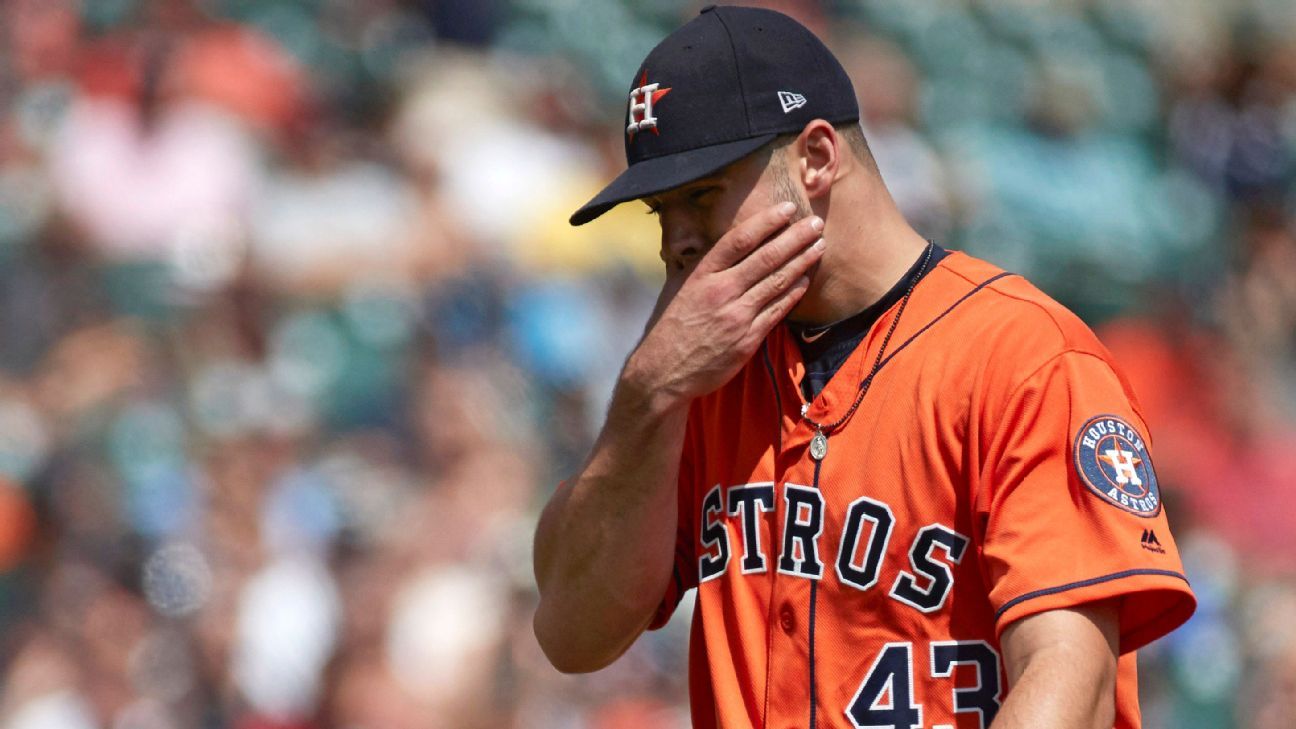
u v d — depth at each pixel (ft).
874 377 30.68
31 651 73.31
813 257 30.71
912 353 30.45
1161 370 116.67
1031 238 129.90
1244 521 108.58
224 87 104.99
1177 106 154.71
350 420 88.43
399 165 106.11
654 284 104.37
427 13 126.31
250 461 81.46
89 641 72.90
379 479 82.28
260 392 88.84
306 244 97.55
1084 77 152.76
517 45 128.47
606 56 128.67
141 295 93.61
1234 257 138.41
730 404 33.12
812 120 30.89
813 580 30.60
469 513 78.07
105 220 97.30
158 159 100.01
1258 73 154.51
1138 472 29.01
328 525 77.82
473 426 83.76
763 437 32.17
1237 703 86.33
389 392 88.58
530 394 90.89
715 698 31.94
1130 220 139.03
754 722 31.32
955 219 125.90
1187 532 92.79
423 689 67.62
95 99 102.01
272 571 75.10
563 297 97.50
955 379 29.71
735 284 30.73
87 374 86.89
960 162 131.34
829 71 31.60
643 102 31.17
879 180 32.12
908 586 29.76
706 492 33.37
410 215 100.63
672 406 31.14
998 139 137.80
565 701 71.05
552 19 129.70
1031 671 27.50
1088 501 28.45
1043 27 156.35
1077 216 135.13
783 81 30.89
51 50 107.96
